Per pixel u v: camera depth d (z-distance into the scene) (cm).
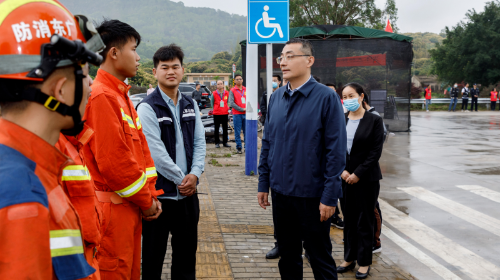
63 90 100
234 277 345
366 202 359
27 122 99
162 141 277
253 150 765
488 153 1052
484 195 661
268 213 532
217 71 11175
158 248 278
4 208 86
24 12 96
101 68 216
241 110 996
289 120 279
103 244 201
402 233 491
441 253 429
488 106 3008
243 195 623
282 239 295
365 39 1320
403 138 1340
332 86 593
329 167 265
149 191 213
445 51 3847
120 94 218
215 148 1120
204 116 1278
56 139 106
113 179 197
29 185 92
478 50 3556
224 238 437
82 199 137
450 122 1923
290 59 274
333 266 282
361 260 356
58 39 93
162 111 279
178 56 282
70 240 105
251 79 749
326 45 1306
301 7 3056
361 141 363
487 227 512
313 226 276
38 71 93
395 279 361
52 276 100
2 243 86
